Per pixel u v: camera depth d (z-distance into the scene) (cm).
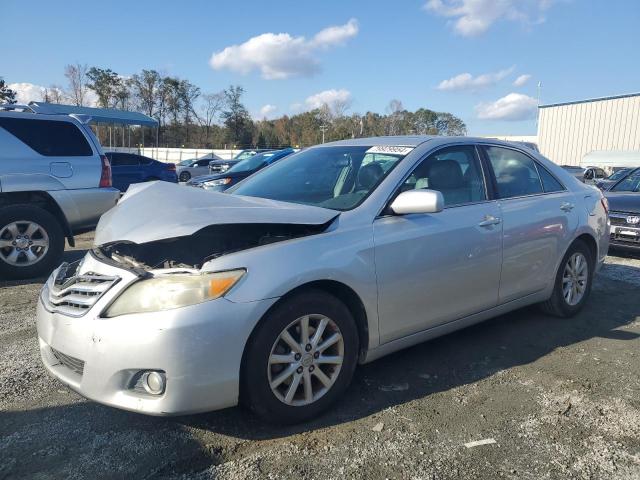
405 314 341
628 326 475
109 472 258
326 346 303
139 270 275
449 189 384
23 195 661
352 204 339
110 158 1795
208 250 313
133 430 296
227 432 293
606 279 656
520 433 295
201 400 264
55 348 285
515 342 432
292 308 287
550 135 4012
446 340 436
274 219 294
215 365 263
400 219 341
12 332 452
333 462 266
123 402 264
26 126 658
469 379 362
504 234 401
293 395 293
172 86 7044
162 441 284
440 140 400
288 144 7869
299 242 298
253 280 275
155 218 296
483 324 475
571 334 452
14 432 293
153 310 261
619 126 3600
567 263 478
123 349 259
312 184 381
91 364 267
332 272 299
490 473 258
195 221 281
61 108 1773
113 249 321
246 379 278
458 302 375
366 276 315
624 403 330
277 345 287
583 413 317
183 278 266
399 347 348
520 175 448
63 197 668
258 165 1279
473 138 423
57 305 297
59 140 677
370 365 384
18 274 637
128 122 2014
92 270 296
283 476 255
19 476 254
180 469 261
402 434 292
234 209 300
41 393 340
